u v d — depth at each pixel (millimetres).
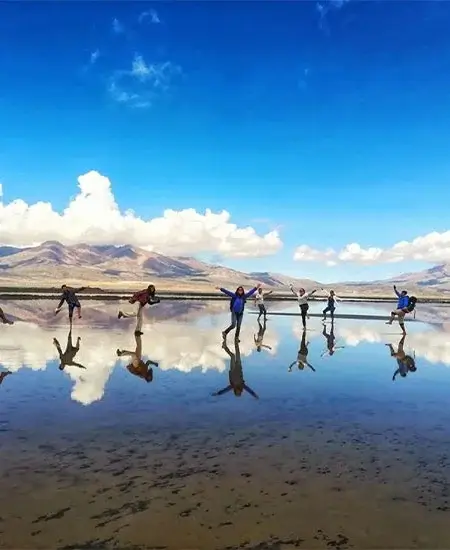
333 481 4137
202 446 4988
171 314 27547
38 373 8664
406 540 3213
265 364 10539
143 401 6855
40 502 3619
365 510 3611
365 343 15227
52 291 60750
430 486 4070
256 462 4559
